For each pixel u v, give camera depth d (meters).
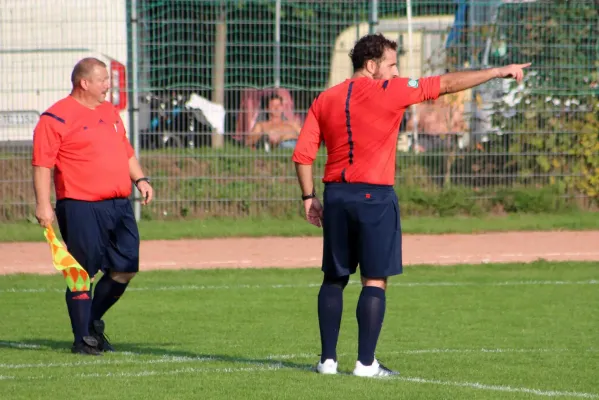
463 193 62.38
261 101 60.56
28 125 58.72
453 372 25.91
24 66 58.50
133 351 29.12
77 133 27.86
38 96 58.56
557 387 24.19
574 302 38.62
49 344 30.38
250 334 32.09
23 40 58.53
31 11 58.47
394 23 64.19
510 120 62.41
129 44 58.84
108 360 27.53
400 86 23.88
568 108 62.62
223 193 60.31
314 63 61.22
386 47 24.45
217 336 31.73
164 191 59.78
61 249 27.42
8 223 58.59
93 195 27.92
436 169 62.41
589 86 62.59
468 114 62.12
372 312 24.53
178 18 59.88
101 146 28.03
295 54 60.97
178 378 24.75
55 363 27.02
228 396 22.58
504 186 62.81
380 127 23.97
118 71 58.03
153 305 38.00
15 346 29.94
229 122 60.38
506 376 25.47
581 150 63.00
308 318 35.12
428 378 25.02
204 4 62.34
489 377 25.30
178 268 47.06
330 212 24.39
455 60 61.44
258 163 60.62
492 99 62.16
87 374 25.38
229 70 60.31
